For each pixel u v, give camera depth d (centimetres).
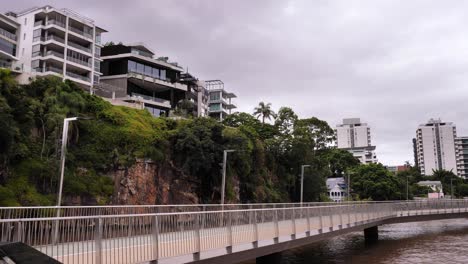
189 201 5178
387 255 3744
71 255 1153
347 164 12175
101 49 8656
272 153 7381
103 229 1259
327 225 3081
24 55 7306
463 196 14775
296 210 2636
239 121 8019
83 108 4641
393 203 4931
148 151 4800
